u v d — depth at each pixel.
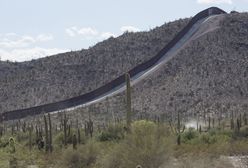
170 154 45.41
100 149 60.44
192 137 96.25
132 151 44.66
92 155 57.78
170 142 46.03
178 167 44.78
